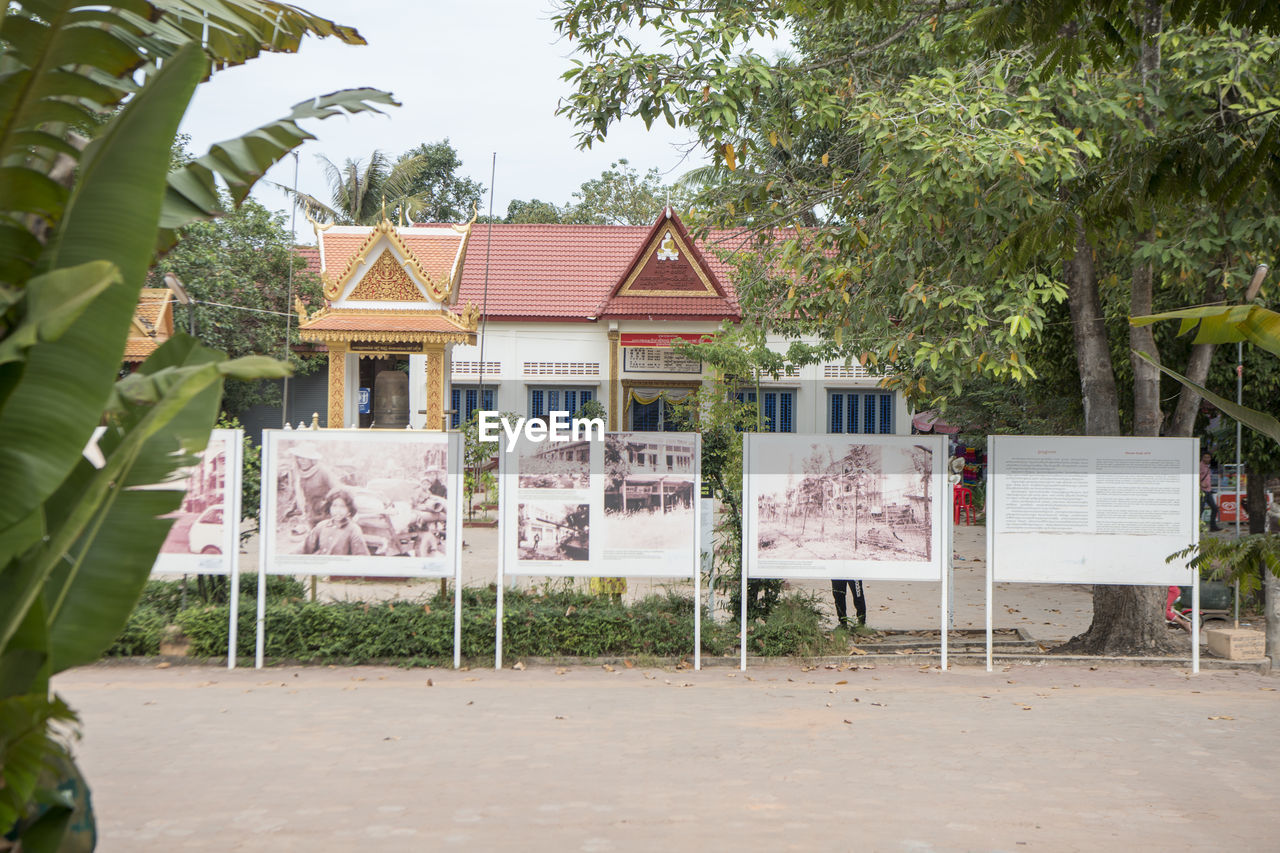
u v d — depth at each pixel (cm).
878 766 689
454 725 782
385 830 565
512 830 566
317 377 3328
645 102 1041
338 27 516
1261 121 731
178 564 970
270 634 996
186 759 693
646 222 4781
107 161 343
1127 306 1322
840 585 1159
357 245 2258
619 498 988
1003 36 694
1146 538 984
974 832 569
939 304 1038
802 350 2605
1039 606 1426
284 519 979
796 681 945
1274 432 482
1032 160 916
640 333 3356
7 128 353
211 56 505
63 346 327
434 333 2106
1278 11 604
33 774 311
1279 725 802
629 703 855
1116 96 973
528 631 1010
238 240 2866
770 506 993
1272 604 1011
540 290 3506
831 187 1197
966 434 2420
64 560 380
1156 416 1117
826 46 1249
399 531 980
